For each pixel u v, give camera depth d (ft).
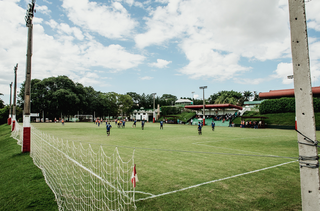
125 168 27.55
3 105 227.81
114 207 16.19
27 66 43.27
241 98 229.66
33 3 42.75
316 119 116.88
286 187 20.66
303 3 9.39
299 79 9.40
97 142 53.11
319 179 8.79
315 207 8.75
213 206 16.49
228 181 22.40
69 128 108.58
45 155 35.76
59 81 208.23
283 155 36.91
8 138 69.62
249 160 32.50
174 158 33.83
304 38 9.27
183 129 111.45
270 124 129.80
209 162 31.04
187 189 20.10
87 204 17.02
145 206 16.44
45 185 22.36
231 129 116.26
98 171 25.98
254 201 17.44
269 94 167.32
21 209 17.62
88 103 239.71
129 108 282.15
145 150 41.32
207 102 280.31
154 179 23.09
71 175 24.62
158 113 239.50
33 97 191.52
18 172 28.55
